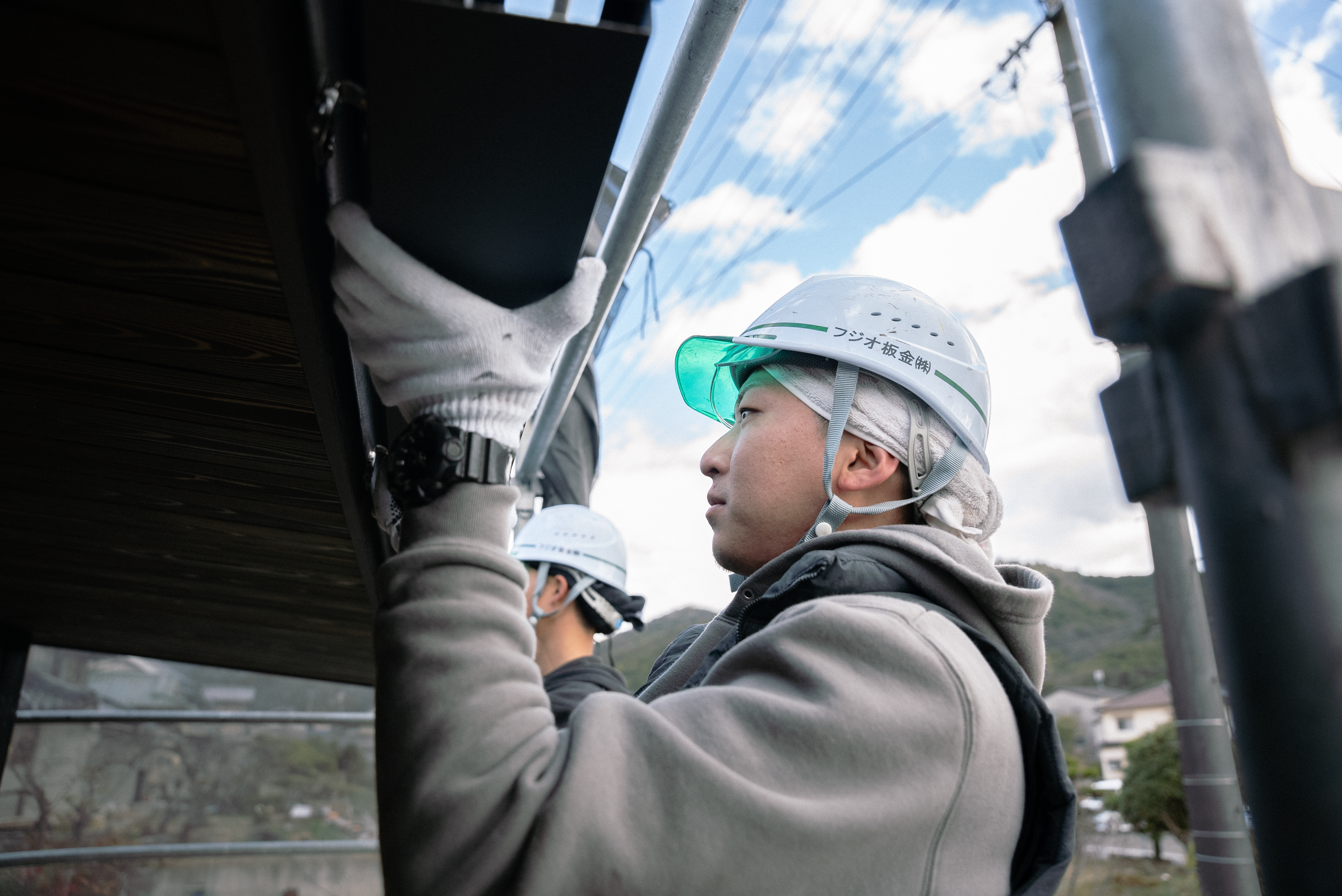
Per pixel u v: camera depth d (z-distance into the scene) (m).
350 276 0.76
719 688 0.80
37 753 10.18
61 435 1.32
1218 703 5.85
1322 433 0.41
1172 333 0.46
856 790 0.73
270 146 0.65
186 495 1.54
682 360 1.43
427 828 0.68
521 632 0.79
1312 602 0.41
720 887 0.67
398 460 0.82
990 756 0.80
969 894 0.76
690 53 1.98
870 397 1.09
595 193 0.68
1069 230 0.50
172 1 0.55
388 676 0.76
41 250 0.85
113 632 2.88
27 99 0.65
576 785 0.68
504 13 0.54
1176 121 0.47
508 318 0.80
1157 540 6.16
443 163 0.65
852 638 0.80
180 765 13.12
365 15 0.55
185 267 0.86
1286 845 0.40
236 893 7.18
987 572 1.00
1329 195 0.49
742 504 1.12
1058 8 6.89
